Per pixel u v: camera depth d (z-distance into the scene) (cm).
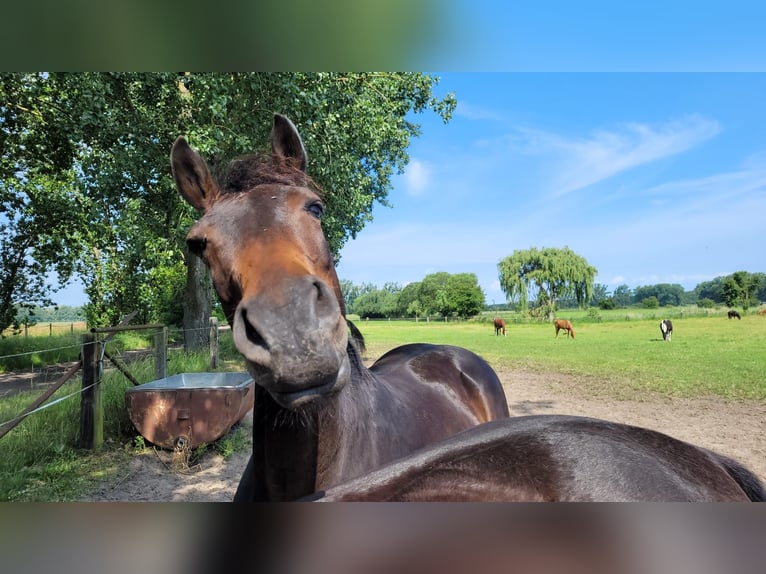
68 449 545
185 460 547
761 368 1273
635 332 3272
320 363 129
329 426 187
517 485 106
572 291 6494
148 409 556
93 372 562
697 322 4050
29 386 1016
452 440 121
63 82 859
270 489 192
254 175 199
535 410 848
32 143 1127
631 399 932
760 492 130
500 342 2641
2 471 461
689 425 727
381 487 106
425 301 7638
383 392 250
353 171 1180
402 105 1546
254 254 165
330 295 141
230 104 887
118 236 1071
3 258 1430
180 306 2311
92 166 1031
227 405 559
